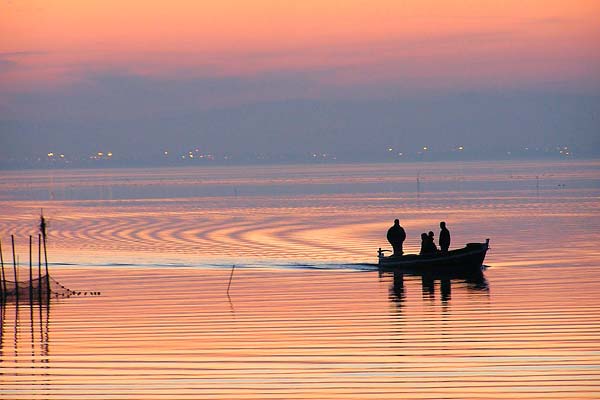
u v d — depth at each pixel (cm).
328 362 7075
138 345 7756
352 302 9944
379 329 8300
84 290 11244
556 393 6169
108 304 10069
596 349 7288
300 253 15812
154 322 8844
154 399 6200
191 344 7762
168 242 18725
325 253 15762
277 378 6650
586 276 11700
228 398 6200
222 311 9444
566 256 14212
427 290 10794
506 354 7194
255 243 18112
